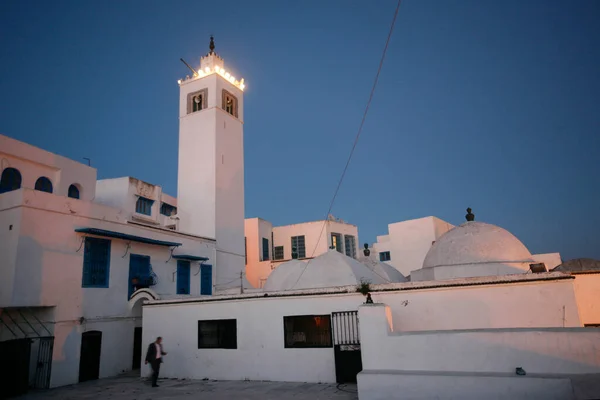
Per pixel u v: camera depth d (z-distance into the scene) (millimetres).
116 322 18047
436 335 9898
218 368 15055
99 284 17734
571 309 11102
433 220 36062
